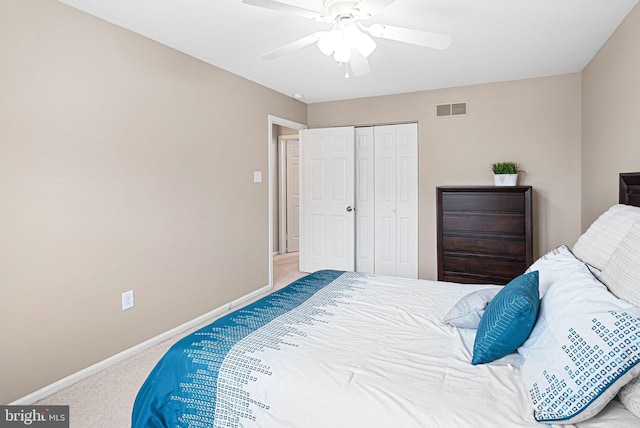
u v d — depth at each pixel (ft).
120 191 8.55
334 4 6.27
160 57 9.50
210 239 11.29
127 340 8.78
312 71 12.02
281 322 5.82
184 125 10.26
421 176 14.87
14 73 6.63
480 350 4.49
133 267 8.90
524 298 4.33
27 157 6.85
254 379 4.41
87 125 7.84
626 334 3.17
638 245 4.09
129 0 7.32
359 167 16.20
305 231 16.83
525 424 3.38
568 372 3.41
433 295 7.17
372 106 15.55
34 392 7.00
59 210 7.37
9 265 6.63
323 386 4.13
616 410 3.45
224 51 10.14
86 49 7.80
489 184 13.70
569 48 10.16
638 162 7.45
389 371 4.33
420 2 7.54
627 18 8.04
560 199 12.75
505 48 10.14
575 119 12.42
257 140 13.42
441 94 14.30
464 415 3.52
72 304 7.63
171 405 4.77
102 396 7.13
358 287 7.80
